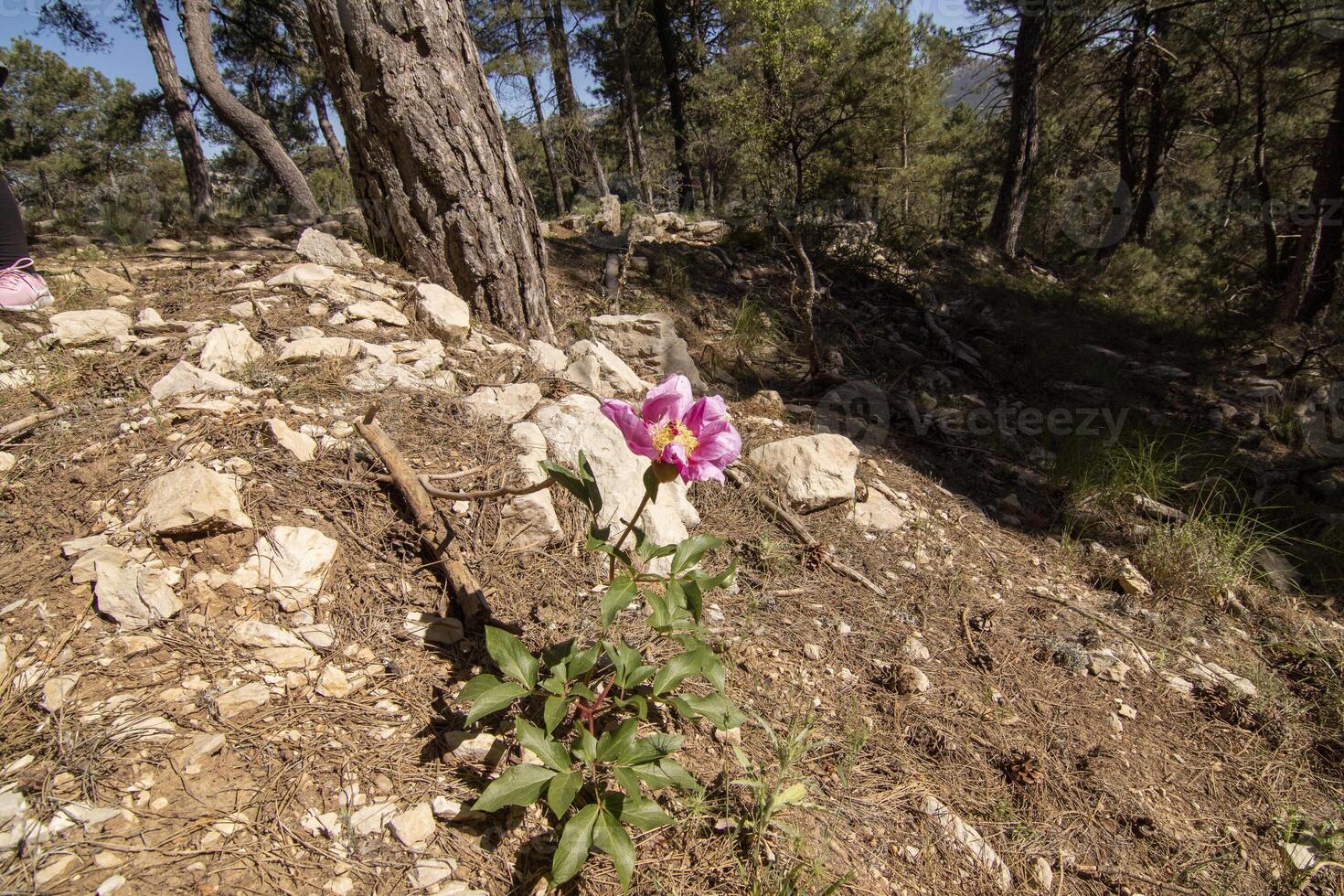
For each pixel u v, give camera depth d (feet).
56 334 9.94
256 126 37.06
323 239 13.97
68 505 7.36
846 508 11.93
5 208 10.90
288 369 10.05
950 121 84.33
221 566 7.16
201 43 35.27
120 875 4.89
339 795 5.82
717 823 6.52
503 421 10.07
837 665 8.93
